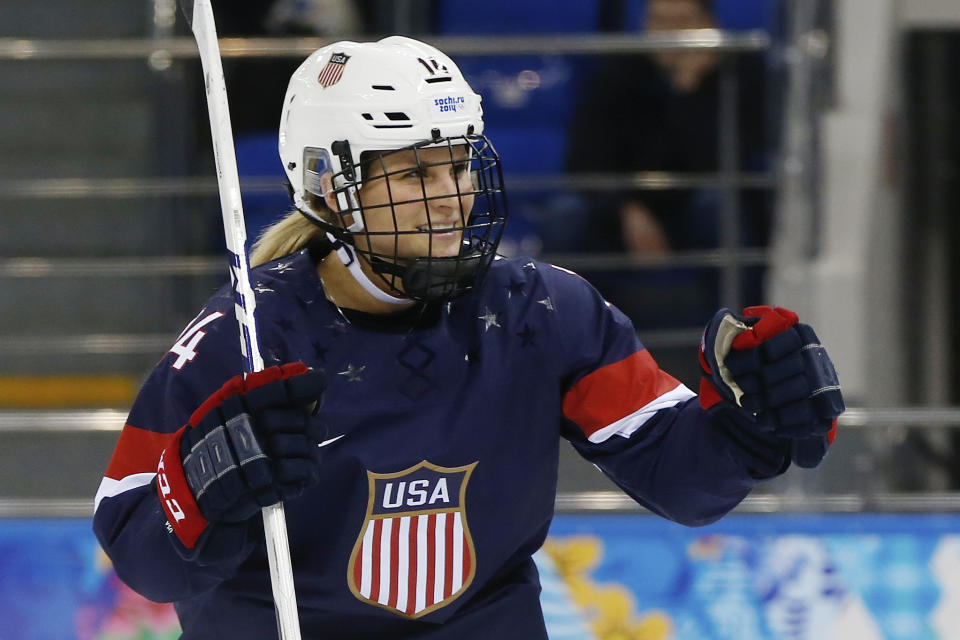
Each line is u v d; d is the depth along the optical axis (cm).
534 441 716
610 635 1280
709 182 1616
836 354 1744
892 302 1786
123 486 682
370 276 690
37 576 1294
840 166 1722
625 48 1541
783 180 1611
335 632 709
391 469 681
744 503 1351
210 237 1733
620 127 1731
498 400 702
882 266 1767
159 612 1287
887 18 1712
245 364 652
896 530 1297
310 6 1809
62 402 1758
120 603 1288
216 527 623
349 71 689
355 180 679
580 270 1780
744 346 635
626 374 732
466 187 693
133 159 1903
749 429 663
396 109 673
